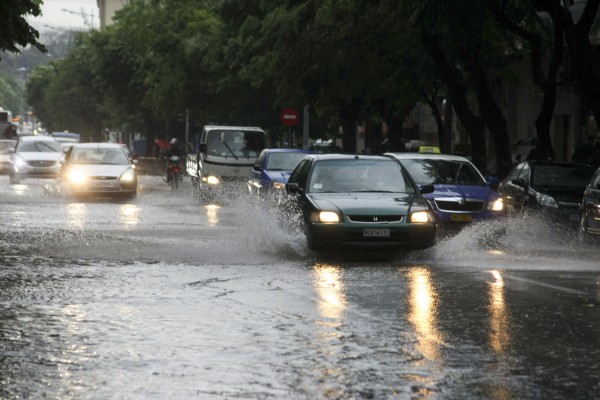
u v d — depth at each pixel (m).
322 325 20.17
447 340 18.62
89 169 65.06
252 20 90.38
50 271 29.03
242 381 15.27
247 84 100.81
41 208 57.38
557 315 21.55
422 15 50.16
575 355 17.31
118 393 14.53
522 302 23.38
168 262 31.42
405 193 34.69
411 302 23.27
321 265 30.83
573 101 83.88
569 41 47.78
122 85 152.88
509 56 68.19
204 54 106.88
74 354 17.30
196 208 59.69
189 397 14.30
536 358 17.03
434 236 33.12
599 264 32.06
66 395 14.42
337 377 15.55
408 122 132.25
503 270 30.00
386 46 65.88
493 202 40.00
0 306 22.59
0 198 66.44
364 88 72.56
